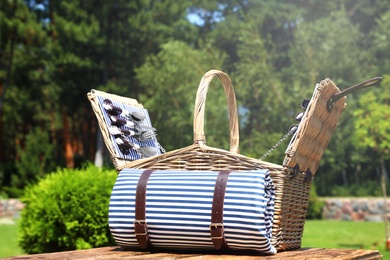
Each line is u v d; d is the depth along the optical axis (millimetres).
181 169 2113
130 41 18031
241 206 1828
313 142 2186
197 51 17531
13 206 16844
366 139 9727
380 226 13367
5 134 24484
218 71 2311
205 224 1867
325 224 13898
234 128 2525
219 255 1880
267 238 1818
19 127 24578
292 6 23422
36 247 6262
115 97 2502
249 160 2020
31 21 19078
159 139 16766
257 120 18781
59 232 6086
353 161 18609
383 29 19781
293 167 2037
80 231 5996
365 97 9672
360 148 17656
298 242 2240
